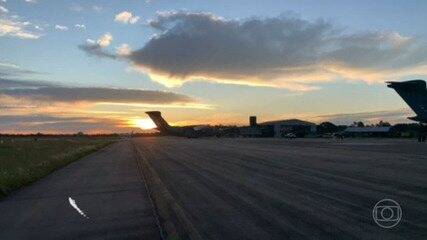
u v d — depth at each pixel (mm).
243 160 32938
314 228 9742
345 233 9211
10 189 18672
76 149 57562
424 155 34062
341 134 116438
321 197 14180
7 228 11008
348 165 25906
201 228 10172
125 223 11133
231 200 14234
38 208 14039
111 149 66812
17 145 77562
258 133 155250
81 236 9883
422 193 14484
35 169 27109
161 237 9469
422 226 9688
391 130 131375
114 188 18703
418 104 47844
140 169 28672
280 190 16188
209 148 56250
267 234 9320
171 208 13109
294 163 28516
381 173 21047
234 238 9102
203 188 17609
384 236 8883
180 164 31625
